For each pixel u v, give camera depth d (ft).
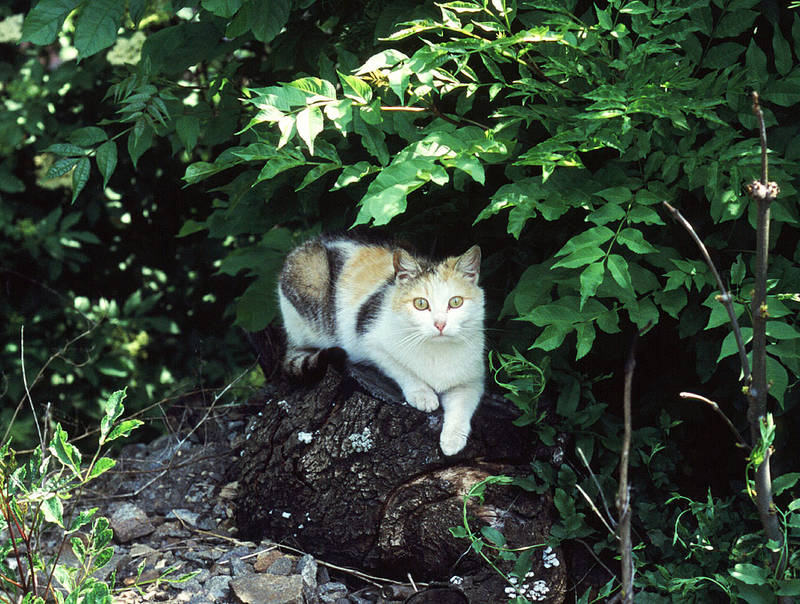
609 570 5.64
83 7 5.45
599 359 6.12
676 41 5.39
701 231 5.71
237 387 7.38
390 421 5.74
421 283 5.79
